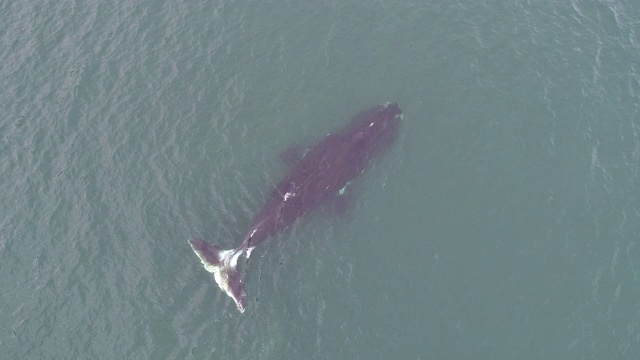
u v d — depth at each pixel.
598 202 40.88
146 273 37.66
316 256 38.16
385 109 44.84
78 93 46.69
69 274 37.75
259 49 49.22
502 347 35.19
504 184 41.72
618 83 47.44
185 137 43.94
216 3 52.50
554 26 51.34
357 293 36.97
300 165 41.91
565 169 42.47
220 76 47.47
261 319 35.78
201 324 35.69
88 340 35.28
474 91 46.75
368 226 39.56
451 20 51.62
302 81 47.22
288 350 34.91
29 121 45.19
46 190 41.53
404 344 35.25
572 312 36.38
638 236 39.38
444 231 39.56
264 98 46.12
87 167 42.59
